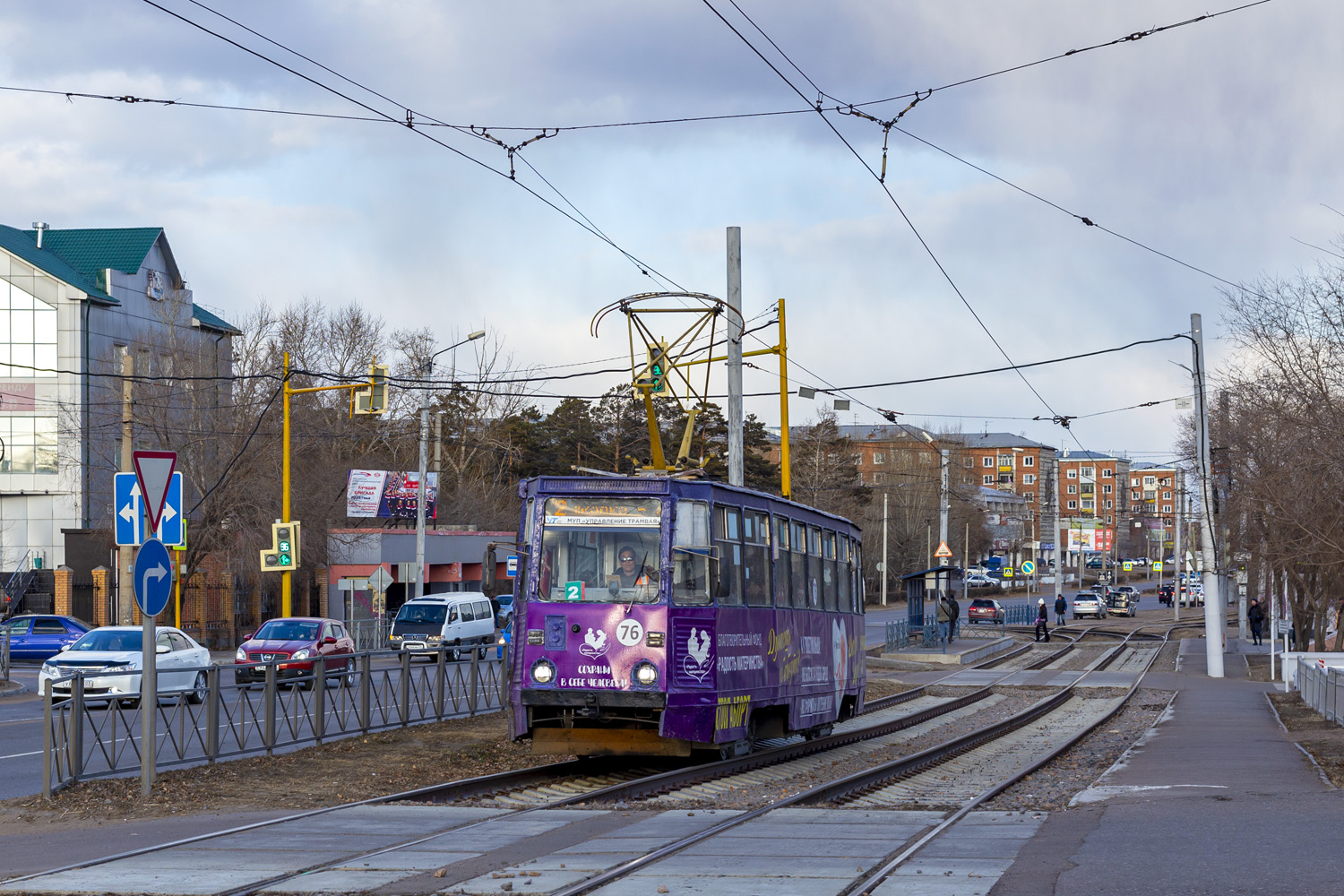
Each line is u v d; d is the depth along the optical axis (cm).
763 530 1869
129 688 2336
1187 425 5669
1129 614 9431
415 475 6016
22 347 5750
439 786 1395
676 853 998
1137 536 18438
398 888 873
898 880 855
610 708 1577
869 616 8175
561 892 851
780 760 1914
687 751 1606
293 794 1430
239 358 6134
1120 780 1457
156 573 1364
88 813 1288
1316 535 3341
